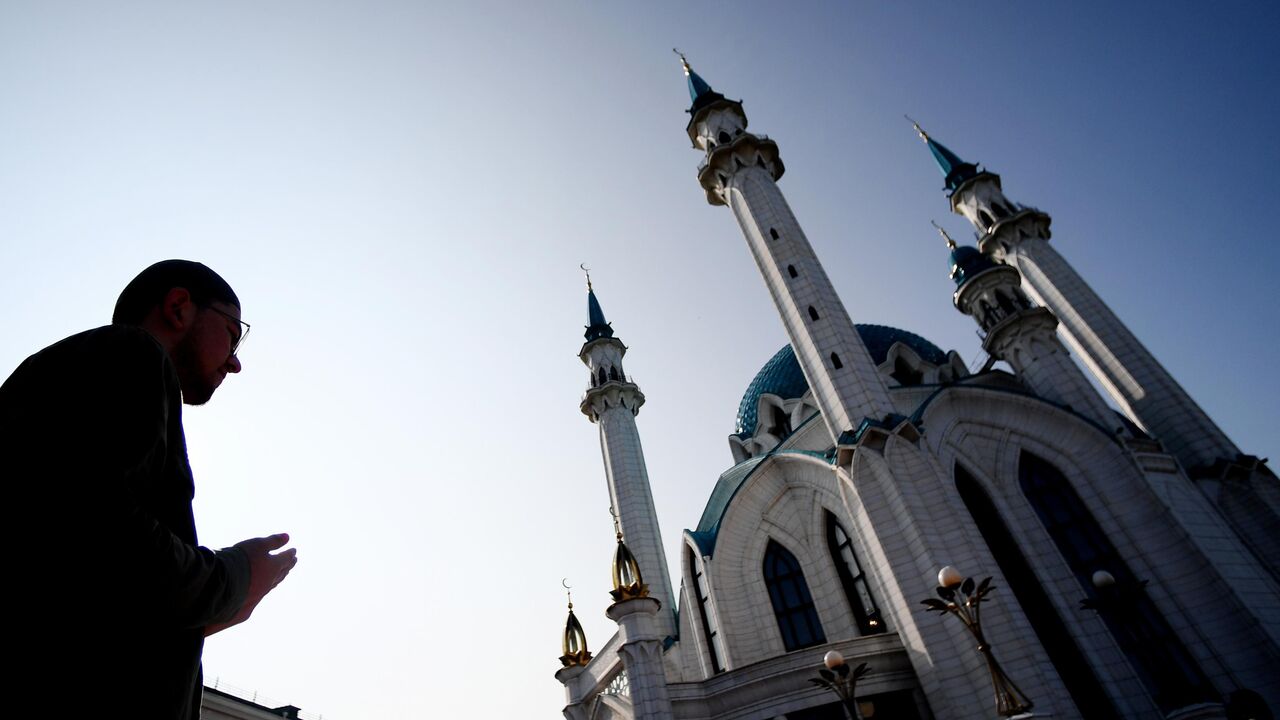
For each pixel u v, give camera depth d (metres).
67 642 2.54
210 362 4.52
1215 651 37.09
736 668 42.28
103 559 2.64
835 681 29.84
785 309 49.78
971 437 46.06
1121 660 37.09
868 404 42.81
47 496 2.62
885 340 63.72
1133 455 43.28
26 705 2.38
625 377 69.81
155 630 2.92
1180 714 32.12
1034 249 62.25
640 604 35.34
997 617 34.38
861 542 40.44
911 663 36.91
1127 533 41.75
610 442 64.31
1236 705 29.83
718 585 45.78
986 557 36.91
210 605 3.10
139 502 2.93
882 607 41.06
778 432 62.78
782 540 47.12
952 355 64.56
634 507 59.44
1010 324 54.38
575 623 46.53
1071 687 37.75
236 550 3.64
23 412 2.85
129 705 2.71
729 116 62.69
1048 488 45.03
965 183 67.94
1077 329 57.88
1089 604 31.23
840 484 41.88
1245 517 46.38
